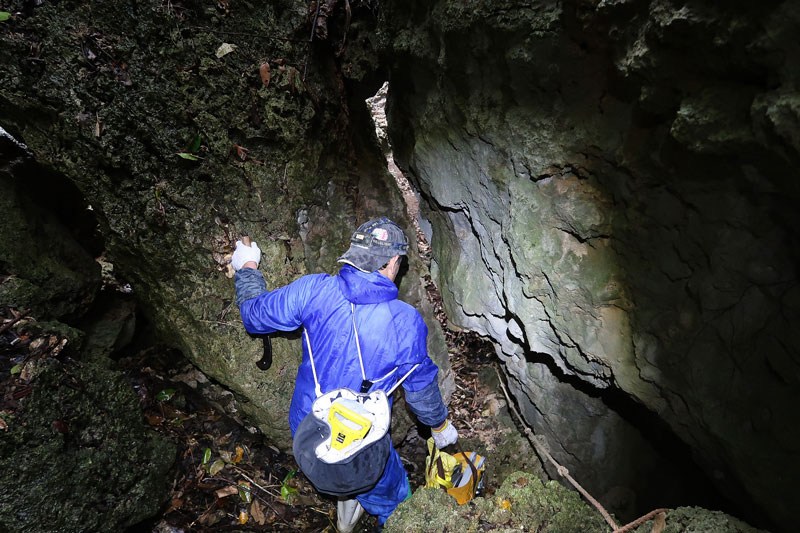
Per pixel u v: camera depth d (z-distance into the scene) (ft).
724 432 6.52
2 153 9.19
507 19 6.85
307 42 9.18
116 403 7.70
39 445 6.46
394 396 10.40
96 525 6.93
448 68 8.18
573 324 8.05
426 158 9.91
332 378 7.13
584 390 9.61
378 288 7.00
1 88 6.99
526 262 8.27
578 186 7.41
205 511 8.47
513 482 7.01
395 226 7.25
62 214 10.91
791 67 4.19
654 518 6.09
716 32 4.58
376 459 6.97
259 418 9.34
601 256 7.43
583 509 6.47
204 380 10.27
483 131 8.29
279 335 9.08
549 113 7.30
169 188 8.37
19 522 6.22
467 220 10.26
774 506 6.39
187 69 7.89
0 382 6.48
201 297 8.86
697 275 6.34
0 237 8.20
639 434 9.23
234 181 8.83
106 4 7.09
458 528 6.39
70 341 7.45
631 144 6.47
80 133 7.53
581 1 5.95
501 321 10.52
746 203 5.51
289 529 8.71
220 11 8.04
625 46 5.80
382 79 11.28
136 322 10.86
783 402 5.93
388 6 9.14
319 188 10.11
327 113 10.12
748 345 6.09
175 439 9.21
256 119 8.71
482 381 13.46
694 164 5.70
